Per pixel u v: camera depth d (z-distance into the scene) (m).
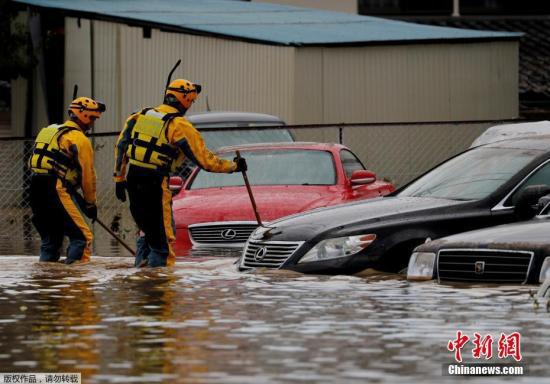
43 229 28.19
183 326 16.95
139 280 22.78
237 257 27.72
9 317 17.98
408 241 23.02
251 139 43.41
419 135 55.03
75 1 62.41
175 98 26.31
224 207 30.45
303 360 14.44
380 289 20.66
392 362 14.28
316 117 52.84
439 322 17.02
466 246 21.12
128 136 26.17
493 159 25.11
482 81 56.53
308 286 21.25
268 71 52.97
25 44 60.50
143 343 15.66
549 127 34.84
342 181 31.89
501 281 20.75
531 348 15.10
